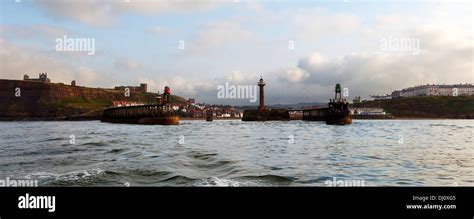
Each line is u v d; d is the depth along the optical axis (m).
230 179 15.84
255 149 32.62
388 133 68.19
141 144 37.06
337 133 68.50
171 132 73.25
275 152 29.73
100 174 16.92
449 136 57.44
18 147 35.72
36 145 38.06
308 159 24.66
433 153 29.20
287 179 16.20
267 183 15.10
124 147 33.03
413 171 19.28
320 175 17.58
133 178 16.05
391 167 20.77
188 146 35.19
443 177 17.30
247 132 74.25
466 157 26.23
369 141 44.88
